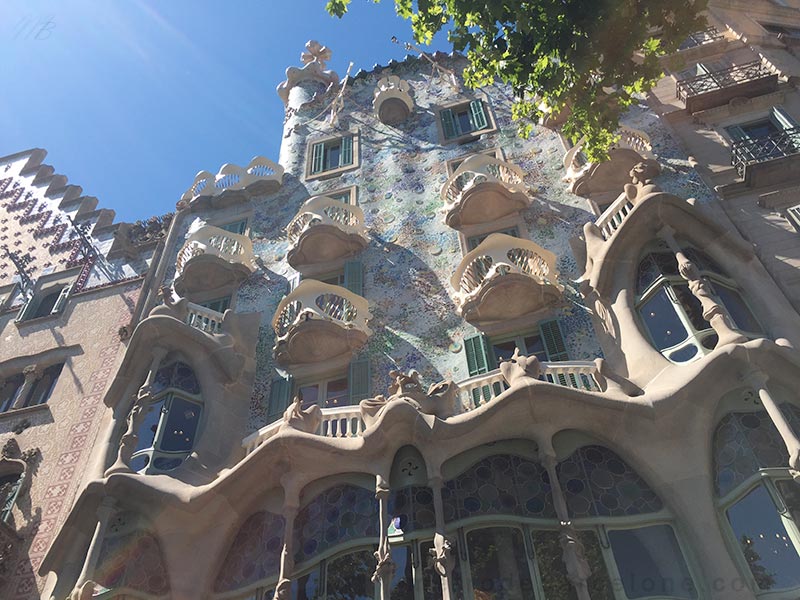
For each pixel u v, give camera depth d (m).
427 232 18.52
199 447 13.45
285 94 27.98
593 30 11.20
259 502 11.94
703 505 10.11
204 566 11.33
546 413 11.17
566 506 10.59
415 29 12.43
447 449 11.06
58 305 21.45
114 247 23.52
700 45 20.44
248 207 21.98
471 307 15.13
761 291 12.73
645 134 17.62
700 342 12.00
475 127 21.81
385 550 9.87
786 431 9.88
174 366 14.95
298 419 12.01
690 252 13.53
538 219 17.45
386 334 15.92
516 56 11.95
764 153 15.97
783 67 18.58
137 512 11.98
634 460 10.91
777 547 9.56
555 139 19.89
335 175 22.00
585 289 14.74
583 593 9.29
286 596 10.07
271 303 17.97
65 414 17.31
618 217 15.12
